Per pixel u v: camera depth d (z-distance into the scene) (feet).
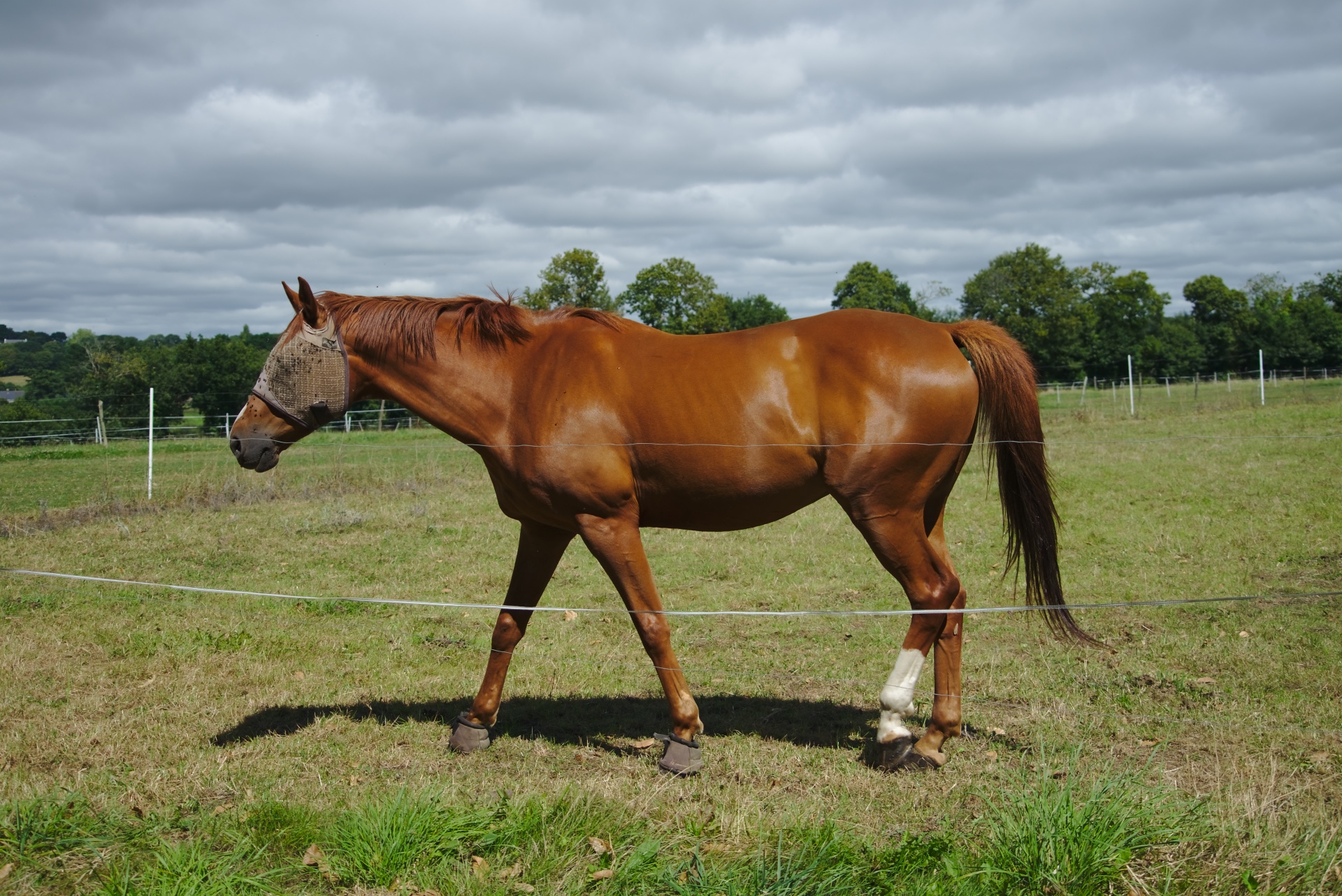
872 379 11.60
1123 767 11.94
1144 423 65.16
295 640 19.27
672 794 11.46
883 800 11.23
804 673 17.08
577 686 16.53
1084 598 21.30
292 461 53.88
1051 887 8.64
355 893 8.96
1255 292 246.88
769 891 8.59
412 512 36.35
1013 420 12.19
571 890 8.77
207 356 130.11
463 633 20.20
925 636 12.14
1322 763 11.81
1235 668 15.98
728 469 11.87
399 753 13.23
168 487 42.73
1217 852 9.02
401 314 13.07
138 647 18.44
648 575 12.39
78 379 133.59
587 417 12.04
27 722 14.51
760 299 258.16
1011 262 207.51
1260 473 36.88
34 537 31.60
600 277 148.15
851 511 12.00
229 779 12.05
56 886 9.22
